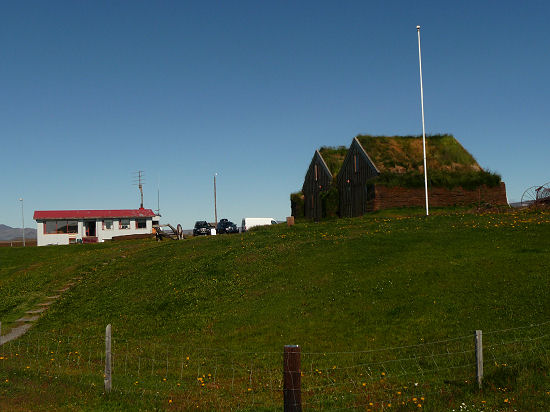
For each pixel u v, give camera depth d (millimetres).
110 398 12867
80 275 37219
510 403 11070
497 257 23875
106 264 40156
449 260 24578
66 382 14406
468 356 15297
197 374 16734
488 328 17344
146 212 90500
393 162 52000
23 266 47469
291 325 20859
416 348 16844
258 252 33438
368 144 54750
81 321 26422
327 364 16656
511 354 14688
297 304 22953
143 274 33812
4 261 53094
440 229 31453
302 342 19047
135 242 61000
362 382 14438
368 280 23828
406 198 49281
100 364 18688
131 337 22984
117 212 89375
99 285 32969
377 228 34875
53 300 31531
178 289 29000
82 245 60969
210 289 27891
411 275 23375
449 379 13742
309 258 29203
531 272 21328
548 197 40875
